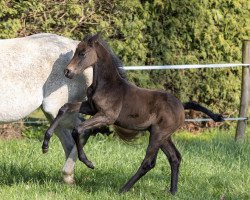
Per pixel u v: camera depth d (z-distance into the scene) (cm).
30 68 1020
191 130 1581
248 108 1554
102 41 998
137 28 1473
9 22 1422
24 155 1219
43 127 1479
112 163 1188
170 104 1000
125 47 1477
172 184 1027
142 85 1504
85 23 1459
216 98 1569
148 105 995
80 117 1073
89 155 1238
